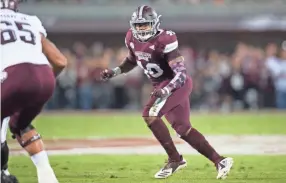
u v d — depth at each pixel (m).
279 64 61.75
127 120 53.34
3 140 18.62
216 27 74.75
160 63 22.80
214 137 38.97
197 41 76.56
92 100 64.00
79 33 76.81
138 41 22.75
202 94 63.34
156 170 25.20
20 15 18.53
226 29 74.69
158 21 22.50
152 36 22.42
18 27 18.12
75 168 25.78
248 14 75.06
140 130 44.75
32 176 23.78
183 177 23.22
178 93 22.44
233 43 76.75
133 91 63.56
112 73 24.19
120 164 26.98
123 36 77.31
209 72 63.19
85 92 63.41
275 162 27.42
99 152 31.52
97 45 75.56
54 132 43.62
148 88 63.12
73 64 63.69
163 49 22.33
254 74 62.03
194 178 22.98
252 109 62.62
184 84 22.64
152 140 37.66
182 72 22.11
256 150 32.12
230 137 38.97
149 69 23.14
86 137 39.88
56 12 75.25
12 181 18.97
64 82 63.47
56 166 26.38
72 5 75.56
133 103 63.97
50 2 75.56
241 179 22.80
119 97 64.00
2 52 17.58
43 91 17.94
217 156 22.52
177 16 75.06
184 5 75.31
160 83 23.33
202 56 66.75
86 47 77.19
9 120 18.66
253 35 76.62
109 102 63.91
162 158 28.94
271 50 62.41
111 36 77.31
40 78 17.75
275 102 62.53
